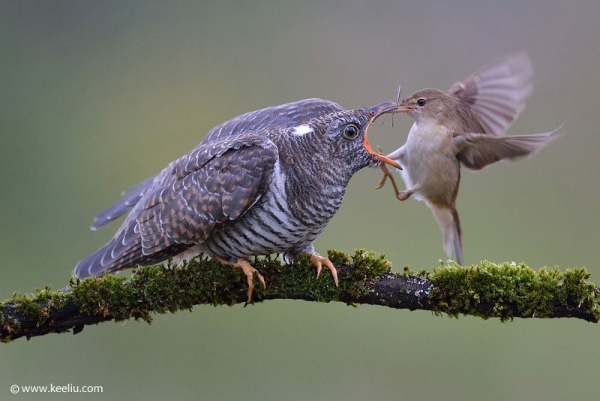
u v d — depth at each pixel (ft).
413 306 24.93
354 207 43.68
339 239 43.01
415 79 47.73
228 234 26.05
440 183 30.19
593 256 42.60
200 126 51.47
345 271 25.20
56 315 24.45
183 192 26.43
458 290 24.44
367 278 25.07
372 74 48.34
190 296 25.18
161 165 51.21
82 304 24.49
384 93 47.91
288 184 25.68
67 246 47.29
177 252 27.17
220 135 28.27
